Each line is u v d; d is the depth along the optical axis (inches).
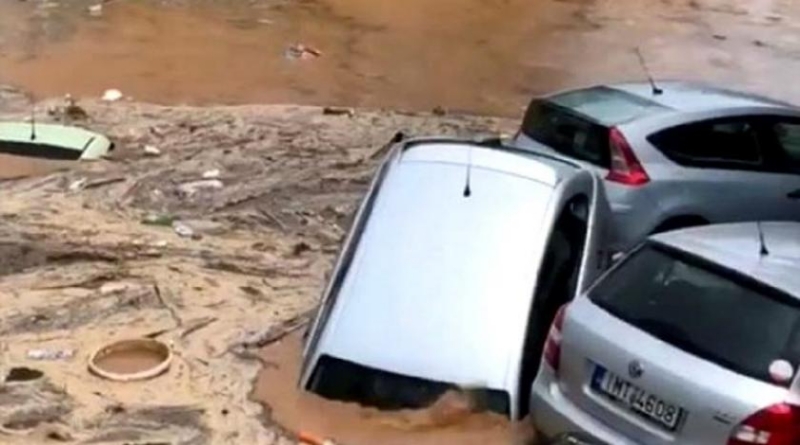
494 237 324.2
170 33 851.4
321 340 316.5
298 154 561.3
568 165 360.8
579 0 1017.5
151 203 484.7
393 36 883.4
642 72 840.3
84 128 595.2
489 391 304.3
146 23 869.8
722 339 259.0
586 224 345.4
